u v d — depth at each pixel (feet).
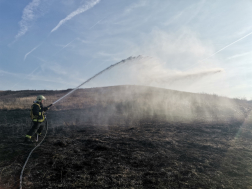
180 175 13.65
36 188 11.63
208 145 19.89
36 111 20.02
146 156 16.87
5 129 24.94
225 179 13.25
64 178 12.83
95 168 14.38
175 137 22.93
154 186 12.16
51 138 21.68
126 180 12.78
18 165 14.43
